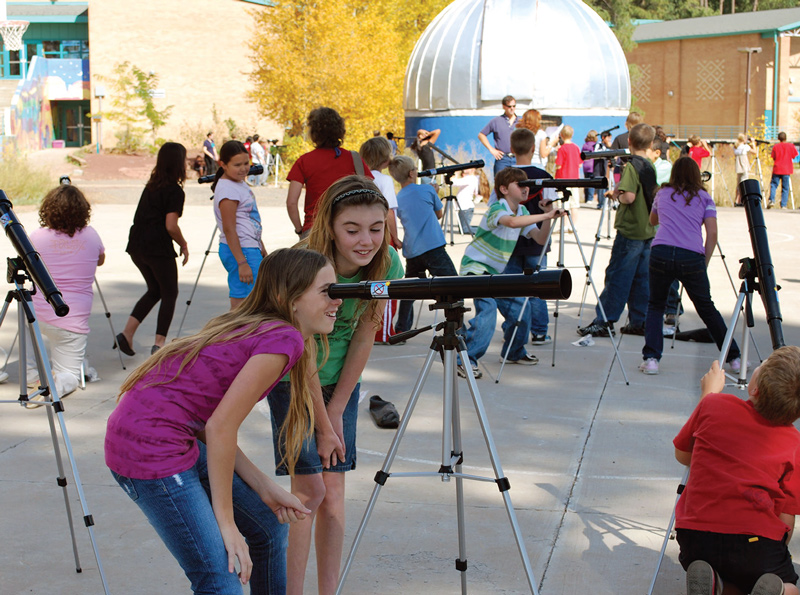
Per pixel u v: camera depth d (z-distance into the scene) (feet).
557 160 51.88
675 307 29.63
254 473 10.46
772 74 167.63
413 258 25.85
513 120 49.62
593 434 19.45
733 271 40.78
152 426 9.45
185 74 134.21
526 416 20.71
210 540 9.34
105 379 23.71
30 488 16.39
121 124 127.95
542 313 27.78
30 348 25.63
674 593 12.73
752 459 11.19
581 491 16.38
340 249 11.93
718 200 77.51
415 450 18.49
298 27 111.45
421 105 92.48
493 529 14.78
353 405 12.63
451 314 10.87
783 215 67.31
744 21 173.88
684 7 248.93
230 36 135.64
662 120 182.19
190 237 53.72
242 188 23.68
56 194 21.36
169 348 9.87
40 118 141.38
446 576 13.19
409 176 25.82
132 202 76.54
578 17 90.17
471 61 87.92
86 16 144.56
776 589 10.48
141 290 36.19
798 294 35.04
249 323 9.86
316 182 23.15
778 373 11.16
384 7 120.06
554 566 13.52
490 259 23.18
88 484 16.62
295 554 11.69
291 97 109.70
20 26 140.05
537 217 22.84
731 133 169.58
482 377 23.99
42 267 13.70
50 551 13.94
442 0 141.69
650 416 20.70
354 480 16.89
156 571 13.34
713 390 12.42
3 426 19.86
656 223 24.66
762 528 10.96
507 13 87.66
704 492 11.32
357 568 13.42
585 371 24.67
